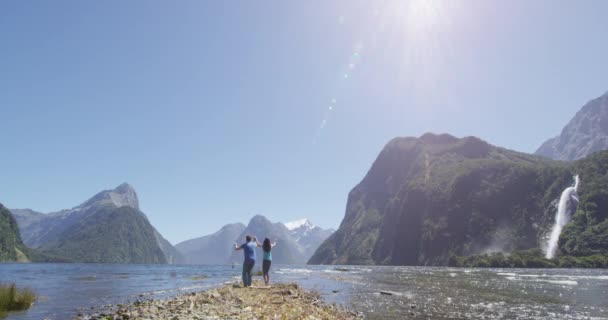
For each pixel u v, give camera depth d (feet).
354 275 244.42
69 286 131.85
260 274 210.59
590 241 501.15
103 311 63.05
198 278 195.31
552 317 65.00
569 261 467.93
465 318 63.05
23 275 229.45
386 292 105.29
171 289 114.62
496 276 224.12
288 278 197.36
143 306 62.44
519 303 84.12
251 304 58.39
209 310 52.95
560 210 635.25
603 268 425.28
